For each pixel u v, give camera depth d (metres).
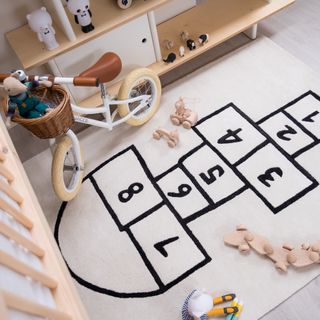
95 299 1.37
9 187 0.92
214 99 1.85
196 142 1.71
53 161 1.42
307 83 1.83
